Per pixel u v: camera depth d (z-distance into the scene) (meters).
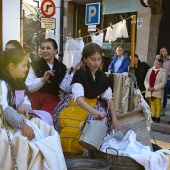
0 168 2.06
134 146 2.65
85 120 2.74
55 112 3.20
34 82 3.29
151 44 8.51
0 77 2.49
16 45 3.70
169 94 9.75
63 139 2.89
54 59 3.59
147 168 2.48
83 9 14.48
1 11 5.50
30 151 2.07
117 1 12.02
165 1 9.80
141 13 10.64
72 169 2.30
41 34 10.05
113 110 3.07
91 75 2.94
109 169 2.53
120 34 6.88
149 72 7.00
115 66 7.65
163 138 6.11
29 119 2.70
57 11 11.51
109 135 2.85
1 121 2.23
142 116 3.09
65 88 3.60
